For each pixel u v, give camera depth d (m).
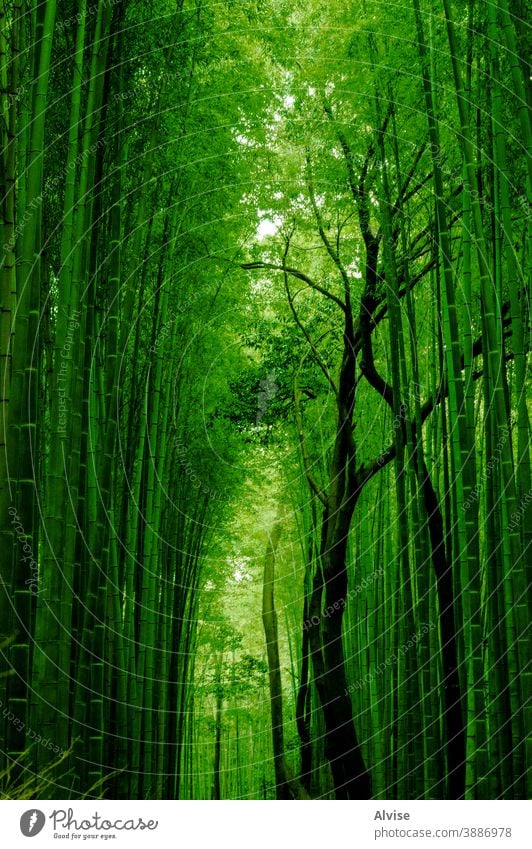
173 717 9.32
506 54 4.70
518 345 4.38
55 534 4.00
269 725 14.88
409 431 6.41
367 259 7.62
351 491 8.01
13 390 3.59
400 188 6.70
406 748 6.29
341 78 6.98
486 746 4.61
